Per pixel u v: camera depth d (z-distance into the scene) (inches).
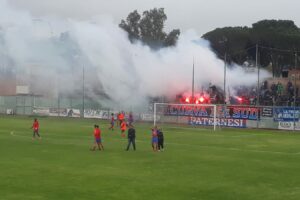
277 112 2196.1
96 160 989.2
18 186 692.7
